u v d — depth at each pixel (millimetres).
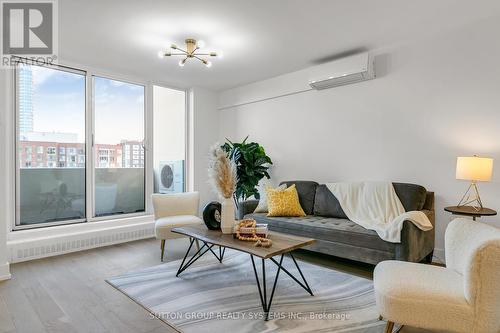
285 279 2693
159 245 3891
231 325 1922
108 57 3770
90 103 4109
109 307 2178
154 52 3615
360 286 2537
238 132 5285
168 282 2621
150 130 4742
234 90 5297
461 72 3051
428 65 3252
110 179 4340
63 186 3900
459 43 3055
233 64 4074
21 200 3574
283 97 4613
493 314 1421
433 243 3076
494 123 2871
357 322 1964
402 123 3449
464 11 2732
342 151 3969
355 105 3840
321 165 4191
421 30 3102
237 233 2379
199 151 5266
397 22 2920
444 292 1525
